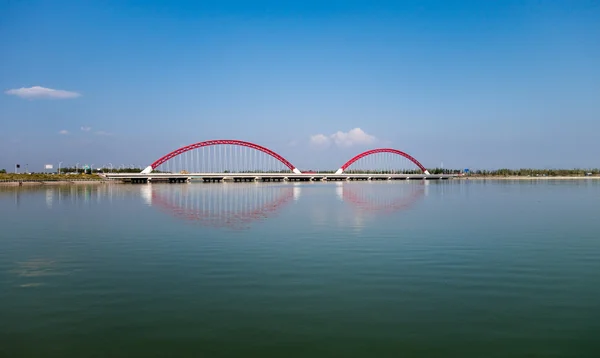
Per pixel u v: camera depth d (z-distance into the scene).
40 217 43.88
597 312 14.88
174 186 142.75
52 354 12.05
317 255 23.94
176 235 31.41
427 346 12.46
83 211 50.31
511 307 15.36
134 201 66.94
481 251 24.92
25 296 16.80
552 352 12.12
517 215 44.38
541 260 22.53
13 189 110.06
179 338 12.99
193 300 16.19
